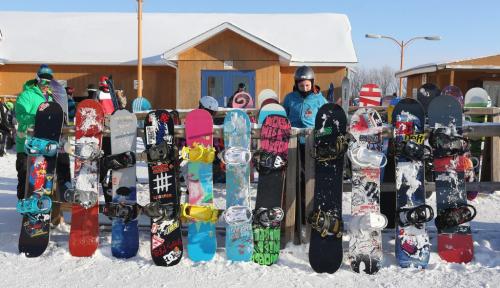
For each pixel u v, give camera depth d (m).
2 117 10.70
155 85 17.25
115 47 18.02
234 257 3.81
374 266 3.59
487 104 8.00
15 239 4.34
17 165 4.70
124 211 3.79
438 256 3.86
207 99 6.44
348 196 6.18
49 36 18.34
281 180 3.91
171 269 3.66
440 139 3.83
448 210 3.74
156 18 20.19
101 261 3.81
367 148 3.86
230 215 3.75
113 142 4.01
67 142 4.27
